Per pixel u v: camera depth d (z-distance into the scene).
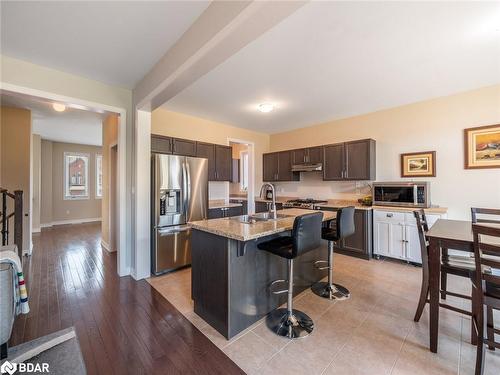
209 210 4.16
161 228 3.11
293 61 2.44
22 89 2.33
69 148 6.91
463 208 3.29
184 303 2.35
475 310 1.72
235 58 2.37
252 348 1.71
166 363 1.57
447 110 3.40
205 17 1.70
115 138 3.78
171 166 3.23
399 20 1.83
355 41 2.10
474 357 1.60
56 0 1.57
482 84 3.03
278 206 4.87
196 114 4.28
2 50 2.16
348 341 1.78
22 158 3.93
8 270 1.33
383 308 2.23
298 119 4.62
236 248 1.84
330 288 2.53
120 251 3.05
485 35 2.02
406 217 3.35
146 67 2.50
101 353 1.66
